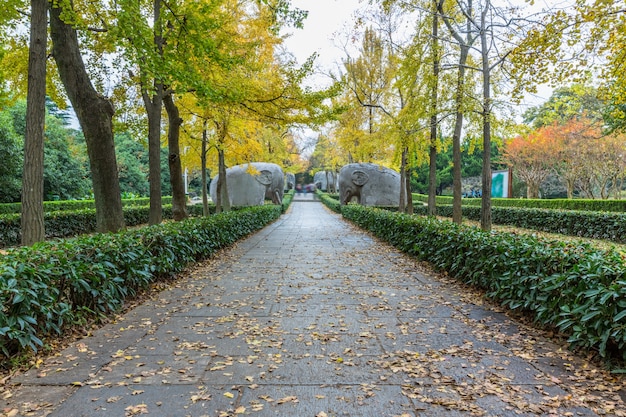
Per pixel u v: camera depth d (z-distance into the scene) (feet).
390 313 13.32
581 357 9.54
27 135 15.66
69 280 11.10
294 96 26.86
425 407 7.40
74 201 56.70
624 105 35.96
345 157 79.36
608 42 17.12
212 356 9.80
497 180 73.61
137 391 8.02
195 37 20.94
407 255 25.29
